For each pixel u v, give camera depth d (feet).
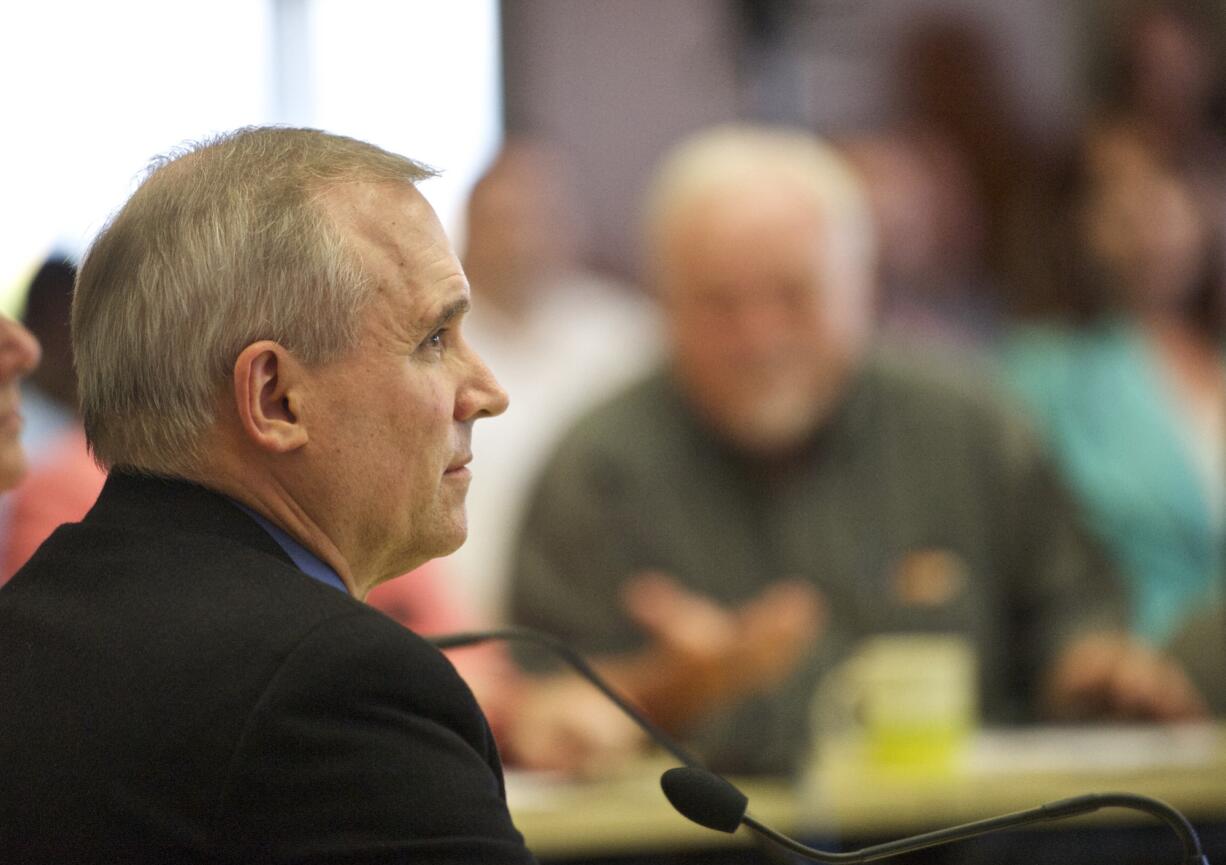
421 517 12.57
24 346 15.87
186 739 10.73
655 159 50.62
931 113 50.88
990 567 31.30
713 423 31.14
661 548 30.45
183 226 11.98
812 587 30.66
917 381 31.94
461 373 12.84
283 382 11.94
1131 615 31.14
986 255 48.21
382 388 12.17
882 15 51.29
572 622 29.81
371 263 12.11
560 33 50.37
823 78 51.01
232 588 11.43
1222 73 49.52
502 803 10.96
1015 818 12.03
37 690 11.41
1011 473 31.45
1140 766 25.20
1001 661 31.09
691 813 12.34
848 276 31.53
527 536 30.55
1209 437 40.09
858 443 31.40
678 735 26.30
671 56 50.96
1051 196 43.86
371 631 11.05
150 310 11.95
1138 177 43.09
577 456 30.81
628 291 49.75
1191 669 29.71
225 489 12.17
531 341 43.01
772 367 30.68
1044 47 52.90
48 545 12.52
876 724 25.11
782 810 23.94
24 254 44.01
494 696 26.30
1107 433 39.55
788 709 28.17
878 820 24.45
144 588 11.65
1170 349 41.42
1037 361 41.27
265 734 10.61
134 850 10.71
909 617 30.55
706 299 30.86
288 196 12.03
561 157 50.21
